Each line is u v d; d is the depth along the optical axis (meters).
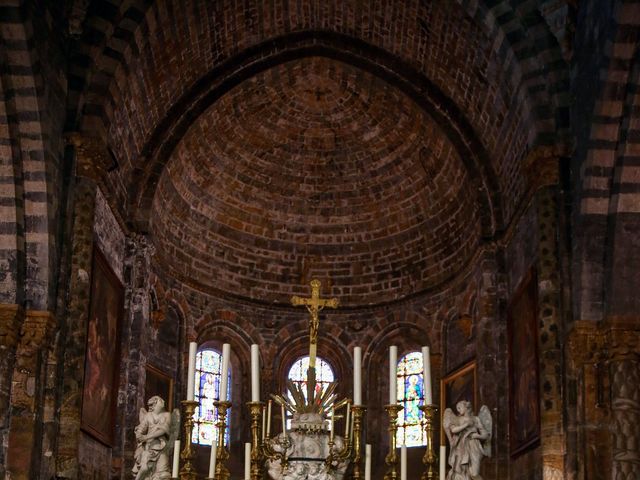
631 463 18.39
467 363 27.36
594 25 19.48
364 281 31.22
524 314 22.55
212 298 30.14
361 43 27.02
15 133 18.77
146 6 21.64
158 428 17.55
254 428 13.69
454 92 26.34
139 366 24.50
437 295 29.66
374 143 30.22
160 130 26.05
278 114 29.67
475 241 27.06
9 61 18.23
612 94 18.83
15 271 18.81
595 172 19.47
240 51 26.78
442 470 14.04
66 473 18.80
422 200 30.14
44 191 19.11
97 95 20.84
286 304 31.12
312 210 31.53
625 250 19.27
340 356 30.94
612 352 18.95
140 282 25.11
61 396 19.16
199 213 30.02
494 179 26.00
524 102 21.86
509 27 21.88
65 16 20.36
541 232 20.67
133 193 25.47
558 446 19.45
